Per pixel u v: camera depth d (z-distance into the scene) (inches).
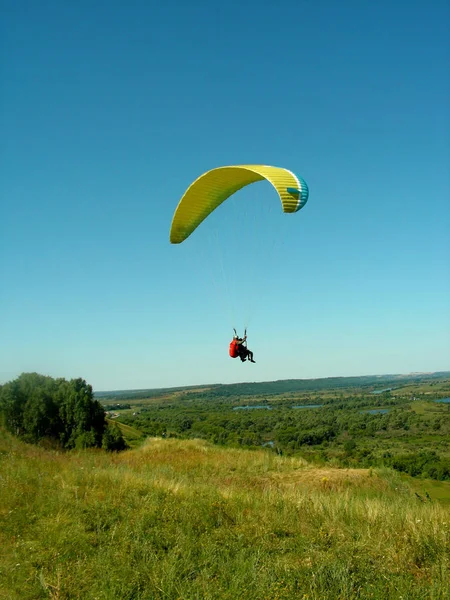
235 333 497.4
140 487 409.1
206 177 496.7
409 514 345.7
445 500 589.0
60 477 453.1
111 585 230.7
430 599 216.4
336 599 216.8
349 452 1931.6
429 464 1413.6
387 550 269.4
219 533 305.3
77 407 1103.6
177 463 721.0
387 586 228.1
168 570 245.1
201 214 565.9
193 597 219.3
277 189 409.7
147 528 312.2
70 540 286.7
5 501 360.2
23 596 226.7
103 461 658.8
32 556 265.1
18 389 1101.1
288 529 316.2
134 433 1947.6
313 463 767.7
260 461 743.1
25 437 1007.0
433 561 261.1
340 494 477.4
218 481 594.9
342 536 295.0
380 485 607.8
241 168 460.8
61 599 222.4
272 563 257.6
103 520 326.3
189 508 349.7
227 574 244.4
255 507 368.8
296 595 220.4
